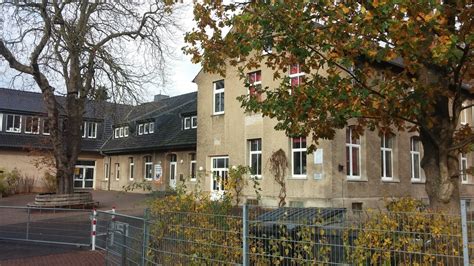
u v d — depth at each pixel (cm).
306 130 707
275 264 502
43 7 1975
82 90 2166
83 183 3866
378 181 1952
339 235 474
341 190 1789
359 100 600
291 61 720
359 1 563
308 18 602
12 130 3550
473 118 2550
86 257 1017
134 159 3481
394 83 585
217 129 2309
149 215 651
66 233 1269
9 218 1461
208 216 577
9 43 2012
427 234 436
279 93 695
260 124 2064
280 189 1923
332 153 1783
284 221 526
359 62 623
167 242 612
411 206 550
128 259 707
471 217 443
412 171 2181
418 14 493
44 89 2177
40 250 1100
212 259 556
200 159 2402
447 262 423
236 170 831
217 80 2355
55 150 2216
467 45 532
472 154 2573
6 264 943
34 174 3484
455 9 531
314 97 630
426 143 632
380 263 450
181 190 741
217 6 750
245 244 519
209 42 779
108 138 4000
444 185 606
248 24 644
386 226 459
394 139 2069
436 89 573
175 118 3303
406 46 514
